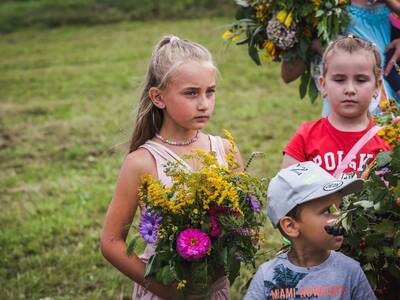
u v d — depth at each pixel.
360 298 3.43
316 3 4.96
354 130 4.13
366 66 3.99
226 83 14.73
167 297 3.67
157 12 25.17
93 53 19.97
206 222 3.45
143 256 3.80
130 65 17.73
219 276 3.63
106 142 11.09
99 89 15.34
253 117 11.97
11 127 12.52
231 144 3.74
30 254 7.04
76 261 6.74
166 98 3.75
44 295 6.11
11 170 10.03
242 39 5.44
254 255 3.56
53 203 8.40
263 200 3.66
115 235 3.76
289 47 5.12
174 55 3.73
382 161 3.46
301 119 11.69
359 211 3.45
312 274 3.44
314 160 4.17
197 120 3.71
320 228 3.43
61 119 12.89
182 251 3.39
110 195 8.53
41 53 20.83
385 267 3.62
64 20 25.88
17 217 8.02
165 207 3.44
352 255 3.67
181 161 3.71
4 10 27.61
